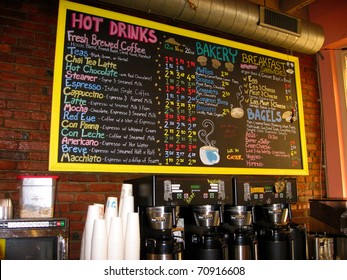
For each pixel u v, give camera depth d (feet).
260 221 9.39
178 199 7.52
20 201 6.98
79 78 8.68
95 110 8.75
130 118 9.15
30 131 8.30
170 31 10.15
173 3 9.05
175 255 7.28
